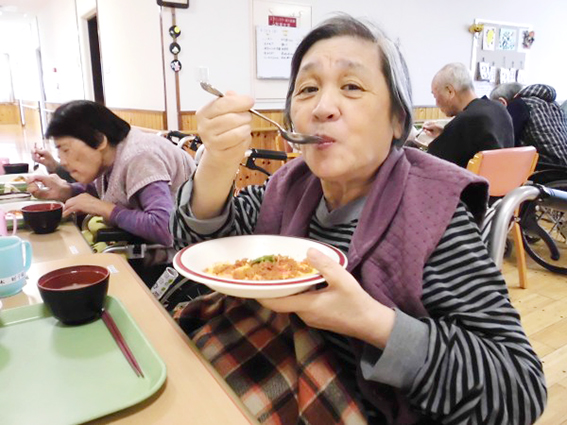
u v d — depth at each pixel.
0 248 0.80
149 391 0.50
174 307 1.09
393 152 0.76
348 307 0.56
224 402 0.51
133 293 0.80
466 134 2.62
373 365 0.61
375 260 0.69
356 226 0.74
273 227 0.89
